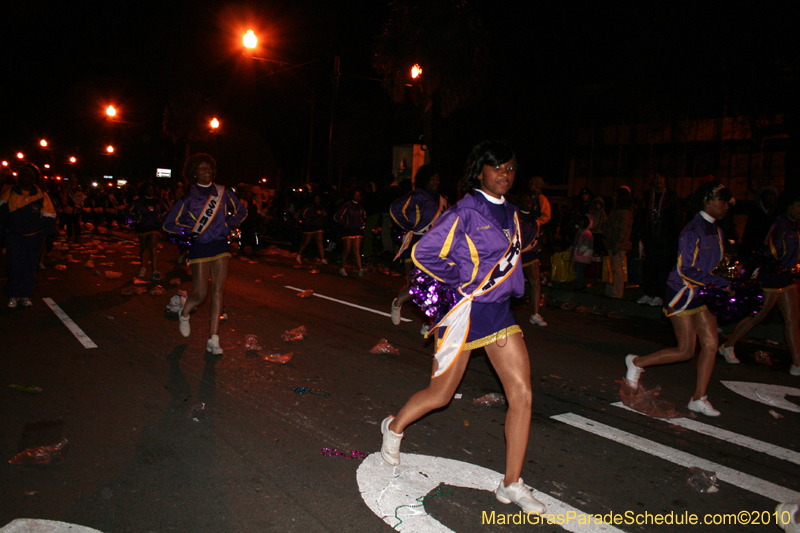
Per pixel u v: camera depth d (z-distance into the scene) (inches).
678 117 639.8
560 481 151.1
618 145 1278.3
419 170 282.7
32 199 327.9
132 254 626.8
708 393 229.0
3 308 327.3
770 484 154.4
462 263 131.3
